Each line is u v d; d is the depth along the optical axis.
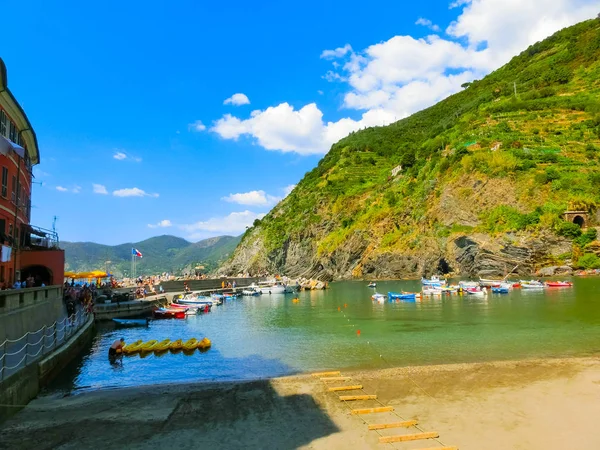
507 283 69.69
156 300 54.66
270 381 19.61
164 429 14.10
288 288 87.25
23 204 36.66
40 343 23.53
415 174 121.25
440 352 25.78
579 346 26.28
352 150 186.12
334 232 132.62
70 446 12.80
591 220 82.56
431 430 13.37
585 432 12.89
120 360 25.98
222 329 38.88
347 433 13.34
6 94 28.92
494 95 163.75
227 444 12.80
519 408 15.16
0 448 12.70
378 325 38.16
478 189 94.94
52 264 39.19
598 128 104.69
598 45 153.25
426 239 101.06
